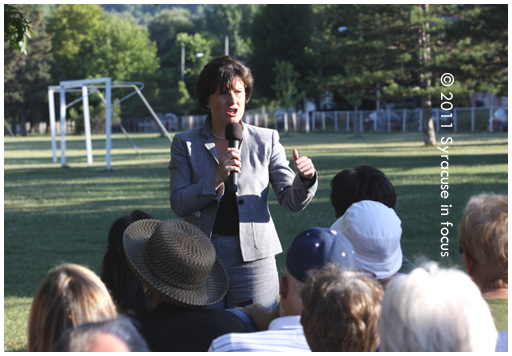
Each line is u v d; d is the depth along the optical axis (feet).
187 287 9.01
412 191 49.55
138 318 9.01
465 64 96.53
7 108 272.31
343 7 113.91
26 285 24.98
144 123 266.98
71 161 103.30
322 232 8.30
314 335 6.75
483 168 64.49
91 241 34.50
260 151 12.21
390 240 10.02
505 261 8.52
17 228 39.27
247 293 11.75
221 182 11.47
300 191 11.68
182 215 11.89
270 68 220.84
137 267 9.07
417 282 5.91
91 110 261.03
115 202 50.75
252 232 11.77
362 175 11.87
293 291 8.25
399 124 184.55
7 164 99.40
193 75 270.26
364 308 6.61
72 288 6.95
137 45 264.52
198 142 12.33
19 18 22.29
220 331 8.86
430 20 103.81
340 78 119.24
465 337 5.73
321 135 183.11
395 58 113.29
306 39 216.54
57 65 282.77
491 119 150.61
